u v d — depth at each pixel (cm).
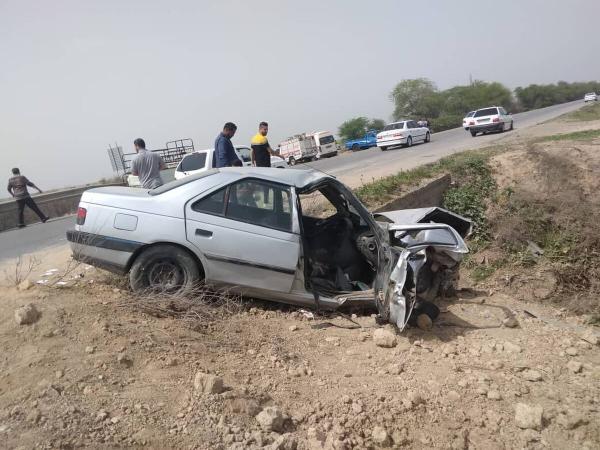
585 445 348
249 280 521
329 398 377
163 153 2080
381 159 2244
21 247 1097
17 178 1515
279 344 463
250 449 302
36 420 286
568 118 2936
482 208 1041
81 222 518
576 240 891
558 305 771
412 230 536
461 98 8975
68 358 353
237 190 525
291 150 3997
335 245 594
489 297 723
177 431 304
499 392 408
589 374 452
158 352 388
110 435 288
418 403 379
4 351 354
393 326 527
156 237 504
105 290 498
